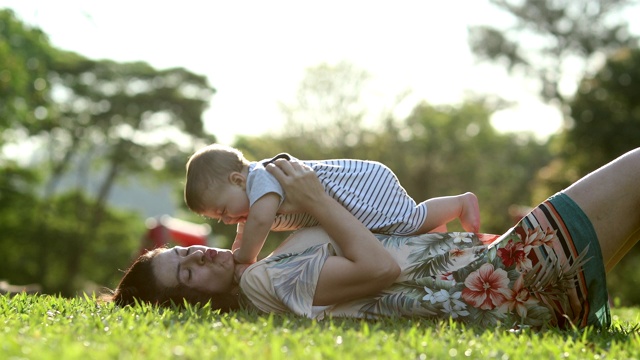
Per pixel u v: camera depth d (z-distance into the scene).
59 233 56.28
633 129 35.28
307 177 5.32
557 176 37.19
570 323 5.22
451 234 5.43
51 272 56.84
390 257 5.23
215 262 5.57
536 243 5.20
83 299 6.31
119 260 58.94
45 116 47.88
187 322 4.64
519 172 61.78
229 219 5.79
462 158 57.12
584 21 51.19
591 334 4.95
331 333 4.42
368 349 4.03
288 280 5.27
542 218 5.24
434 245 5.39
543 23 51.19
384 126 49.78
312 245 5.38
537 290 5.19
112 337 4.26
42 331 4.50
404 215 5.65
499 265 5.25
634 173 5.22
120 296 5.68
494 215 56.75
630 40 50.94
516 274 5.21
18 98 40.38
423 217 5.73
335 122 48.22
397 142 51.47
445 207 5.84
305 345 4.12
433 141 55.28
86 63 62.56
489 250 5.30
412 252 5.38
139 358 3.65
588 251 5.17
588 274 5.18
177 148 65.19
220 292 5.58
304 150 47.81
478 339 4.53
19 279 55.31
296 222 5.60
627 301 33.75
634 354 4.36
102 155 64.38
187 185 5.79
